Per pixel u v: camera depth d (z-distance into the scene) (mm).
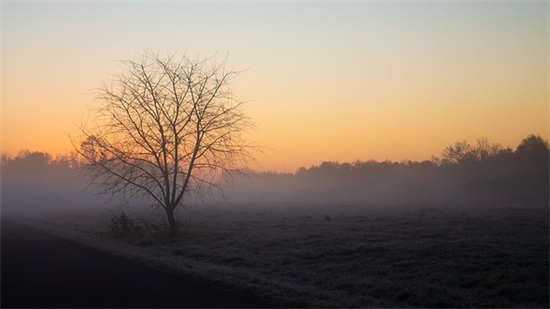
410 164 153125
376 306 11727
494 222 31312
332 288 14250
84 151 31844
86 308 11156
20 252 24109
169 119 30375
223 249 23234
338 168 168250
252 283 14531
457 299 12289
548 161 103500
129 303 11750
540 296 12227
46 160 166375
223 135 30938
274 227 32594
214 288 14117
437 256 17953
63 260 20781
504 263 16141
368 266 17078
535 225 28938
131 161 31328
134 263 19969
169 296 12742
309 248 21875
